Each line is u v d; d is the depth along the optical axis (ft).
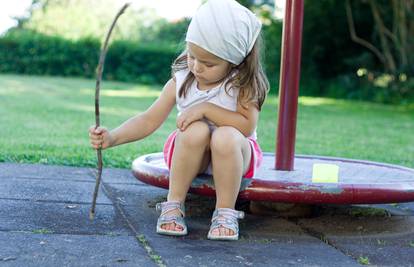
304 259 5.73
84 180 9.36
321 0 44.32
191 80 6.94
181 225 6.37
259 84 6.84
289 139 8.37
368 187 6.82
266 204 7.57
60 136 15.23
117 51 51.47
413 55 41.04
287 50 8.24
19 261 5.15
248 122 6.73
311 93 45.75
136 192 8.65
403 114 32.24
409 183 7.16
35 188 8.42
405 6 40.32
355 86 44.37
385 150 16.14
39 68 50.80
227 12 6.44
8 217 6.68
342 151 15.37
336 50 45.96
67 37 52.44
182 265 5.29
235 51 6.47
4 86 36.96
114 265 5.19
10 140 13.79
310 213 7.66
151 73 51.88
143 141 15.02
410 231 7.13
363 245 6.38
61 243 5.77
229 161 6.42
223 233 6.24
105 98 32.19
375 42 44.06
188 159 6.51
